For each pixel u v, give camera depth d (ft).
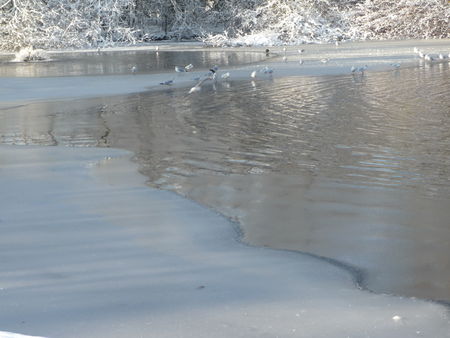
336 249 22.71
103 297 18.93
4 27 151.84
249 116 53.11
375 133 44.21
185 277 20.43
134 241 23.94
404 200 28.45
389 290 19.22
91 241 24.02
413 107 55.16
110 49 157.28
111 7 164.14
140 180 32.83
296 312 17.70
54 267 21.48
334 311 17.72
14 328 16.96
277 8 174.70
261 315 17.54
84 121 53.06
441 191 29.78
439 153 37.76
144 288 19.57
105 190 30.99
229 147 41.06
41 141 44.57
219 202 28.76
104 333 16.62
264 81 79.97
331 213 26.84
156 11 189.57
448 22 165.89
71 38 157.58
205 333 16.52
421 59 104.99
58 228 25.57
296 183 31.78
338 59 110.73
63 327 16.99
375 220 25.80
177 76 88.69
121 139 44.68
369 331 16.52
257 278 20.25
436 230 24.41
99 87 77.87
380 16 172.24
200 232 24.80
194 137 44.73
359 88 69.72
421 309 17.78
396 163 35.53
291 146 40.81
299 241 23.62
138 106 61.21
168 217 26.68
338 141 41.98
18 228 25.67
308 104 58.90
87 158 38.22
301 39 165.37
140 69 100.89
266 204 28.32
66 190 31.07
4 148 41.78
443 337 16.17
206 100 63.87
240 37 167.32
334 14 176.14
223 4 187.52
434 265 21.07
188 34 189.47
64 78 88.79
